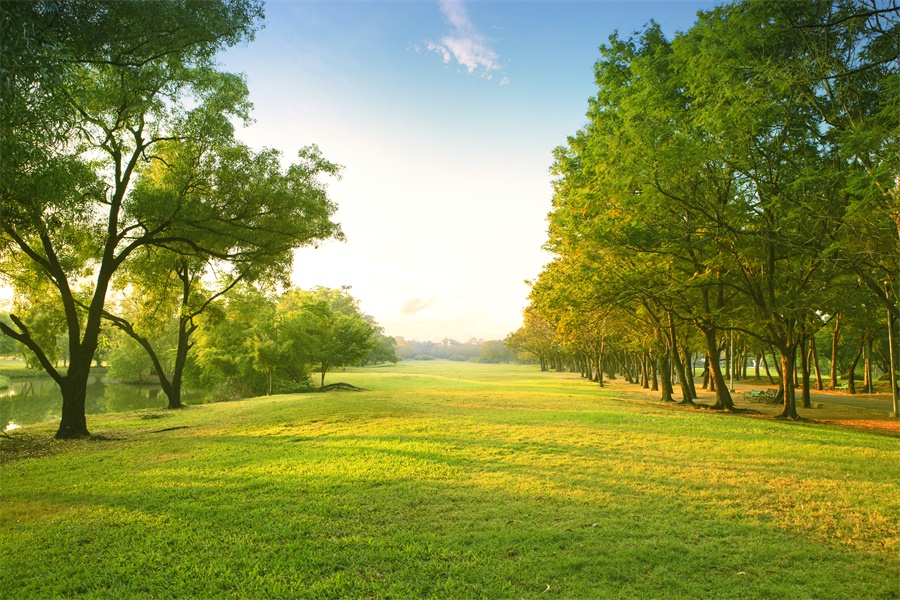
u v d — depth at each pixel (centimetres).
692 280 1927
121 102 1425
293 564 518
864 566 514
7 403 3384
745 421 1691
